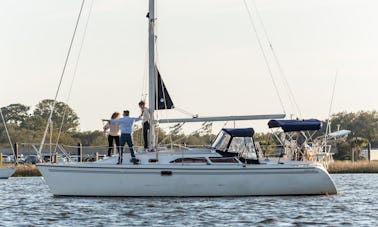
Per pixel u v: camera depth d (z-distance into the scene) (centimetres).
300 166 6328
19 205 6050
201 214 5291
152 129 6406
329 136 6825
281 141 6712
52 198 6494
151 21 6506
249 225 4847
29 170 12031
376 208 5731
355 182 9394
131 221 5000
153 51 6481
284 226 4825
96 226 4825
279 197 6294
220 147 6378
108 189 6172
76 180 6194
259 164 6338
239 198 6203
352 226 4841
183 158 6294
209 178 6203
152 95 6444
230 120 6462
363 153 17775
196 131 6512
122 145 6247
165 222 4953
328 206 5797
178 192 6191
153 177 6162
